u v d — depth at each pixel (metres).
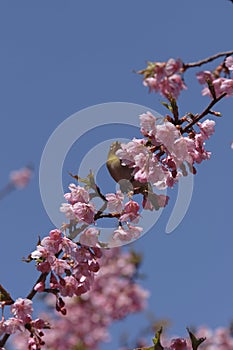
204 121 8.59
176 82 13.57
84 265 8.34
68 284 8.35
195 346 8.76
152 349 8.86
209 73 13.36
